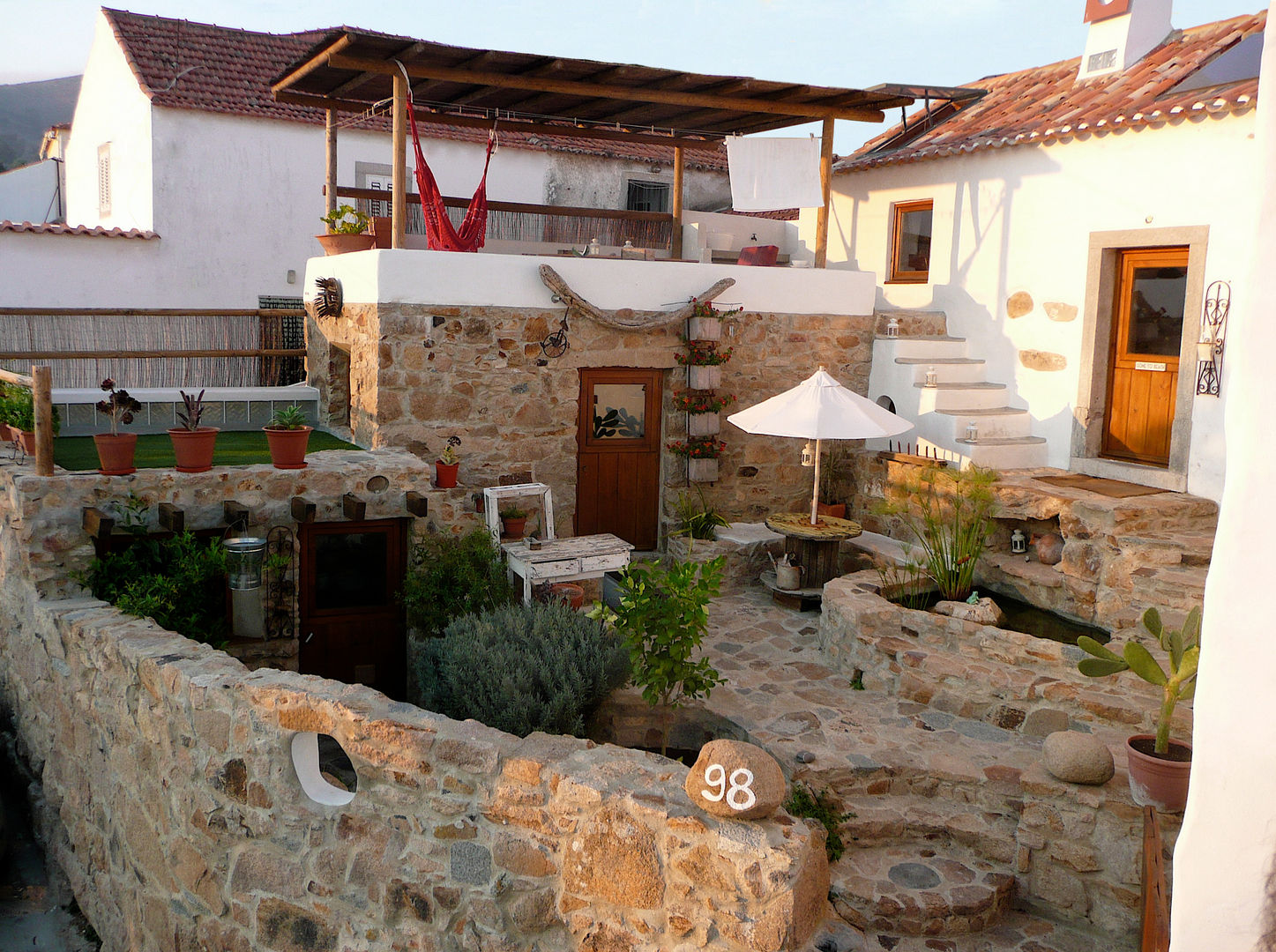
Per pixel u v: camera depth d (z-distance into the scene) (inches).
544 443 380.8
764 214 673.6
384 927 187.0
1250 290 72.7
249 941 206.4
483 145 602.9
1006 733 275.6
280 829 199.3
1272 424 71.8
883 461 415.5
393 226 357.7
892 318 437.4
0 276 491.5
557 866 166.9
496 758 173.0
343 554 329.1
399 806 184.1
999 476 373.7
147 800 229.6
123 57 562.3
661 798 158.4
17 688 305.3
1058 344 398.3
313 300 427.8
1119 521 317.4
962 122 476.1
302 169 567.5
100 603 271.0
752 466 422.3
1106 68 425.7
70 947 257.1
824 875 156.9
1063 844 227.6
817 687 304.8
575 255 471.2
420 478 323.6
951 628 297.4
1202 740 76.2
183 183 534.6
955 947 216.8
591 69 351.6
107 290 520.7
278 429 302.7
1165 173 352.8
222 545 281.1
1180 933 78.6
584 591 350.3
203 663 220.1
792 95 395.5
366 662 336.5
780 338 418.3
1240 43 378.9
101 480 275.1
